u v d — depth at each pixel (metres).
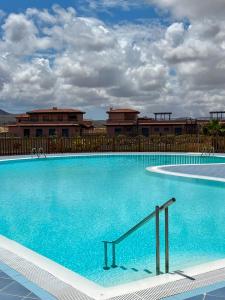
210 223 8.77
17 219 9.36
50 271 4.67
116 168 20.33
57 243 7.29
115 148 27.61
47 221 9.12
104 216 9.64
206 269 4.51
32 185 14.80
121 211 10.23
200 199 11.70
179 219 9.16
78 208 10.66
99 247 7.01
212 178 14.20
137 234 7.83
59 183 15.28
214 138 25.72
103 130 61.06
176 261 6.22
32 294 3.74
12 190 13.68
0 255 4.99
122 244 7.16
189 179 14.90
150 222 8.88
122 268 5.91
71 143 27.20
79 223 8.91
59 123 48.09
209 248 6.94
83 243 7.29
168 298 3.63
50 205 11.07
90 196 12.47
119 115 51.81
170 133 48.88
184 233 7.94
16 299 3.63
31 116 50.62
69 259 6.38
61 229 8.35
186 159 24.00
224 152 25.20
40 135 48.12
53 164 22.11
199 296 3.66
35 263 4.98
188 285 3.96
